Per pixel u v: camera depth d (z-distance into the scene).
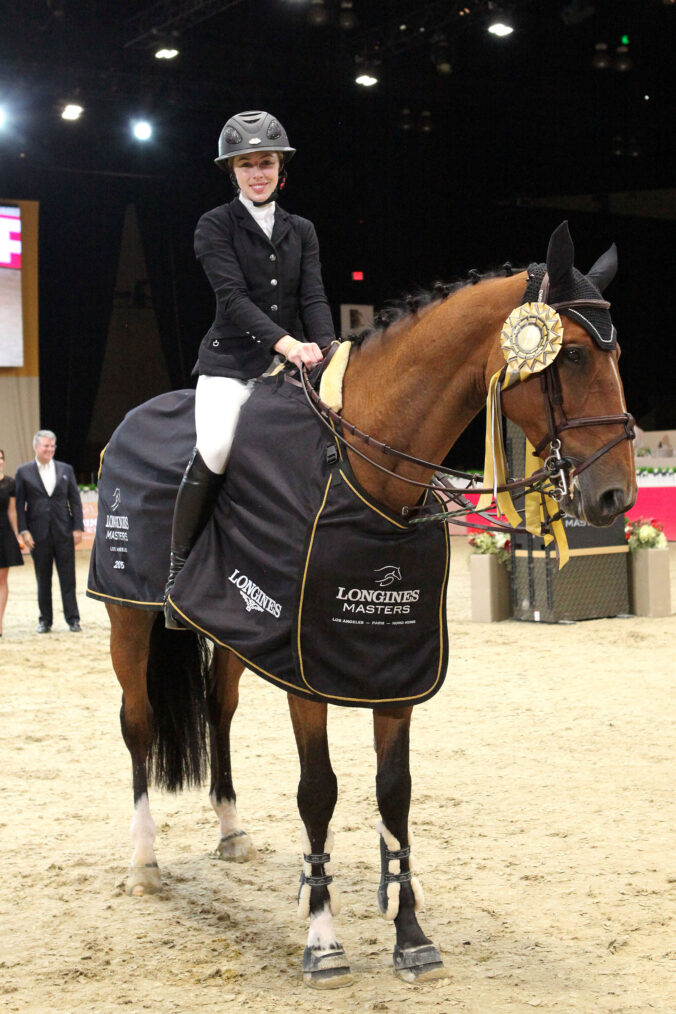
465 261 33.22
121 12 23.62
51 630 14.09
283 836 5.86
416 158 31.56
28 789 6.90
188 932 4.58
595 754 7.38
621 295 36.47
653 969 4.07
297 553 4.03
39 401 29.50
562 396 3.52
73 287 30.14
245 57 26.02
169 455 5.23
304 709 4.15
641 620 13.43
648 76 28.91
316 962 4.08
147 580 5.12
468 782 6.75
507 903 4.75
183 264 31.09
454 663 10.92
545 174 33.97
